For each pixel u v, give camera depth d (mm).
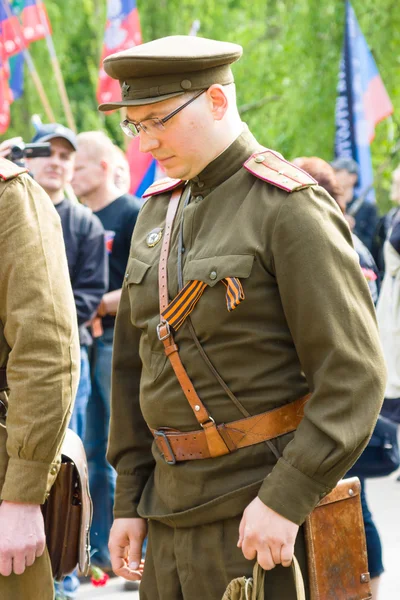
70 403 5531
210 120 5320
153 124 5309
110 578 10703
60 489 5793
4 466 5539
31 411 5410
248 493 5191
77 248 10070
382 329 11086
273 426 5203
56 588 9234
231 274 5156
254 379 5199
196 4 31203
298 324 5102
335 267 5074
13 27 17016
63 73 31141
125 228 10977
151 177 15344
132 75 5289
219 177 5391
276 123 28734
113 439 5996
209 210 5387
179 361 5340
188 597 5395
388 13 25734
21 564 5426
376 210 18094
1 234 5543
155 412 5480
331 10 25594
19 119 30141
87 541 5906
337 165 14664
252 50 30547
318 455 4977
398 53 25766
